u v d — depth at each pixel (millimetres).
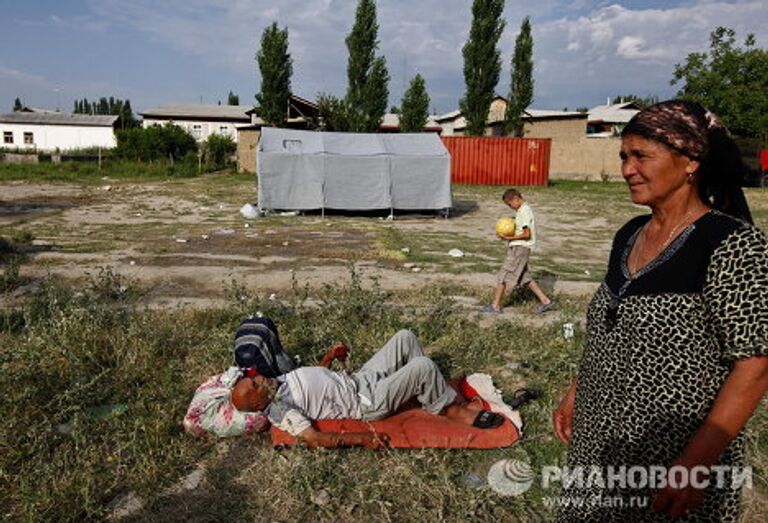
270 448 3977
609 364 1811
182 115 56281
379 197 17188
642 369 1701
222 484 3588
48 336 5168
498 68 36625
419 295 8156
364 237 13578
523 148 29125
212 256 10852
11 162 36125
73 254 10766
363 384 4234
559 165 34344
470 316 7102
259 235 13477
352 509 3373
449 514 3350
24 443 3877
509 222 7141
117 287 8047
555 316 7188
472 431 4090
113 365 5184
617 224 17250
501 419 4211
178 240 12430
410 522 3293
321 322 6230
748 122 32625
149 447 3814
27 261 10016
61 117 58531
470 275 9625
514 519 3334
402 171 17234
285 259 10711
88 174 31156
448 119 50031
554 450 3988
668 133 1648
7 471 3564
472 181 29297
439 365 5535
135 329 5520
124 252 11078
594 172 33875
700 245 1616
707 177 1725
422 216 18141
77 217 16344
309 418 4039
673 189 1714
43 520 3117
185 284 8711
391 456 3814
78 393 4395
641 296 1705
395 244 12641
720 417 1549
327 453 3844
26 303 6906
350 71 36188
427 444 3967
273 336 4723
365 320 6516
